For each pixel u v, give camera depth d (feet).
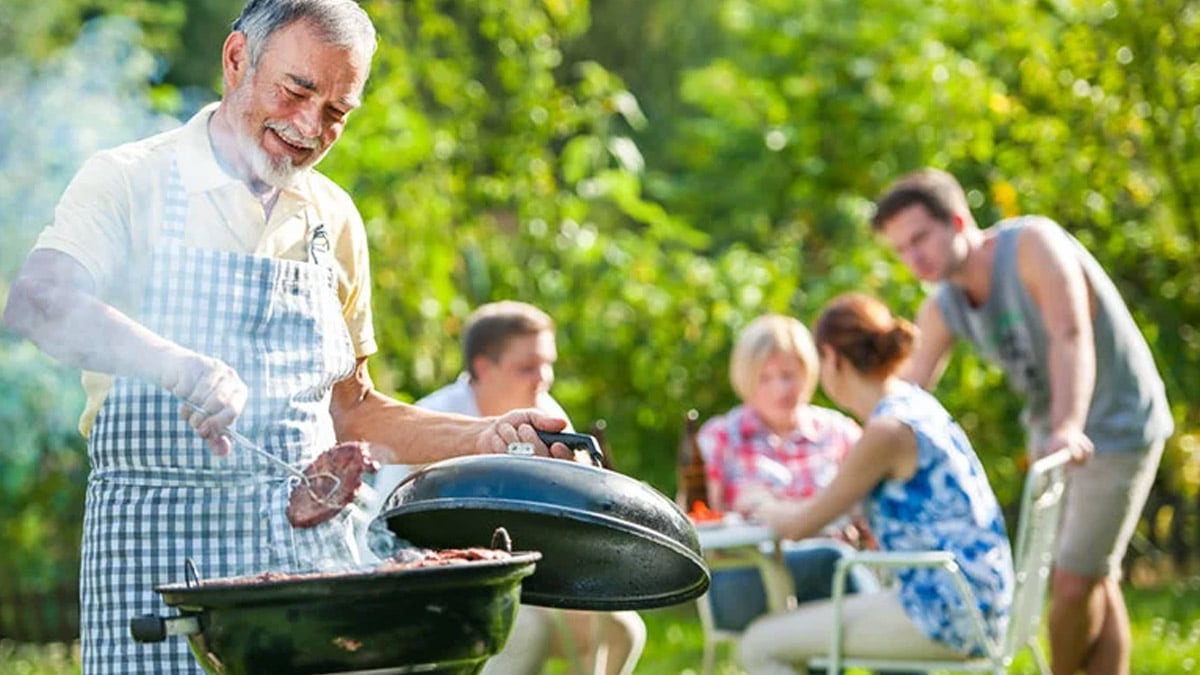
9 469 35.78
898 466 19.13
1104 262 38.14
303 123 11.34
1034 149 38.52
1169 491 40.83
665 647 31.96
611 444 37.19
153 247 11.44
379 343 34.24
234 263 11.49
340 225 12.47
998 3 39.47
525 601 11.83
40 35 39.99
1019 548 18.76
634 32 59.21
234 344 11.47
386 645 9.64
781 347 23.86
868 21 41.50
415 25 39.86
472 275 36.58
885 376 20.01
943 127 39.73
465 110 37.35
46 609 35.88
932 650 18.93
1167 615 33.71
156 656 11.30
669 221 38.81
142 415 11.30
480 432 12.50
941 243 21.53
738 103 43.62
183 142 11.63
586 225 38.88
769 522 19.66
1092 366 20.67
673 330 36.96
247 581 9.71
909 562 18.47
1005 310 21.61
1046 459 19.08
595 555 11.59
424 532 11.71
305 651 9.58
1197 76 36.99
